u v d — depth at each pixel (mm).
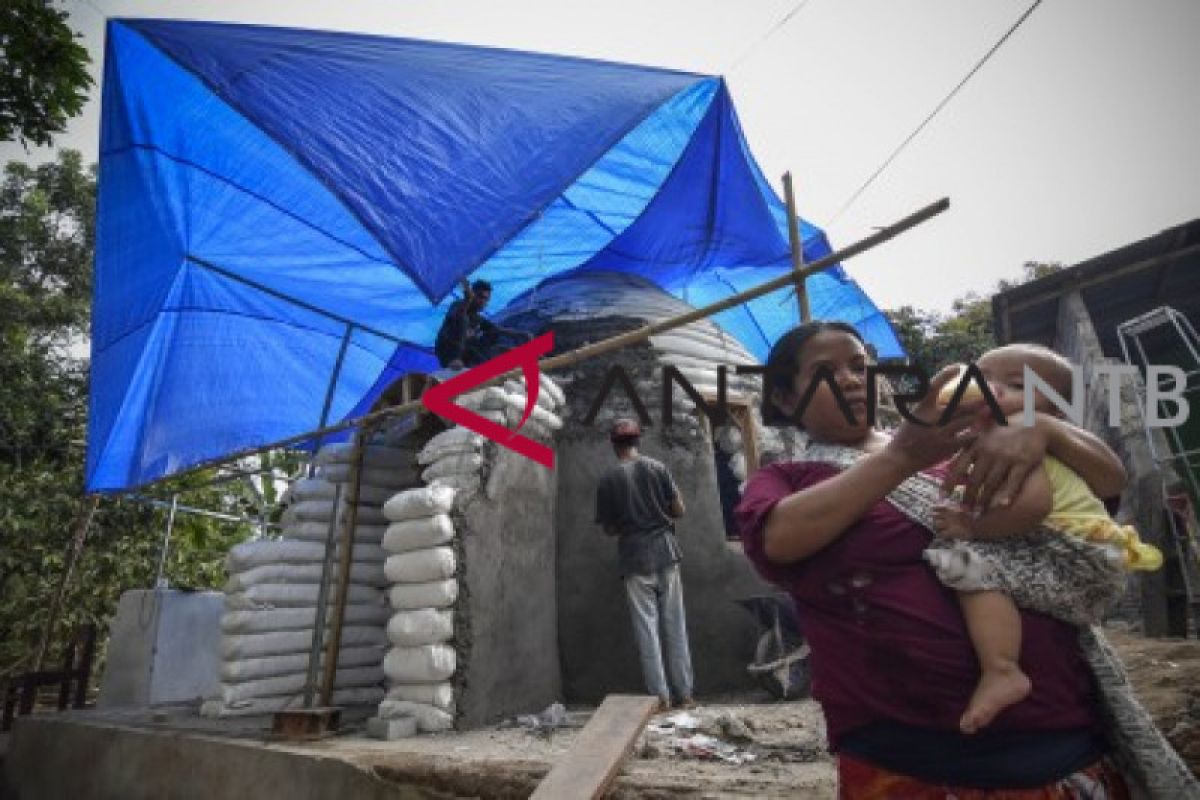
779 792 2449
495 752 3541
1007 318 10148
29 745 5371
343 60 4555
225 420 7961
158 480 5852
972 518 1125
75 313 15211
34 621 11883
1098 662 1155
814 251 7844
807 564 1169
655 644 4770
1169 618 6332
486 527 4891
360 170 4320
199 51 4395
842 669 1167
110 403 7098
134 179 5648
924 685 1093
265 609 5090
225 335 7387
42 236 16422
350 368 8414
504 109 4734
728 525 6816
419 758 3145
